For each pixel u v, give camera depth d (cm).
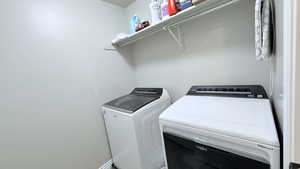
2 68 136
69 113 182
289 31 42
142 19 228
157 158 187
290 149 47
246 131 79
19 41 145
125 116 166
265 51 83
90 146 201
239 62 149
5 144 138
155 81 238
